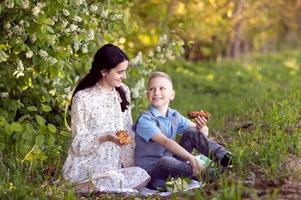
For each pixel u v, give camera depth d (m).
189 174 6.00
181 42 9.34
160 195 5.75
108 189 6.00
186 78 16.56
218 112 11.25
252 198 5.12
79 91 6.24
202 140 6.18
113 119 6.33
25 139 6.55
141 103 8.66
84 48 7.54
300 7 23.50
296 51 33.16
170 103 10.86
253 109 10.23
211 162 5.95
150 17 13.55
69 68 7.25
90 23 7.32
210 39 18.73
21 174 6.39
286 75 21.08
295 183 5.39
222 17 17.33
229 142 7.99
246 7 18.41
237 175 5.74
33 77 7.61
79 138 6.06
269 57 27.41
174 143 6.07
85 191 6.05
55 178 6.46
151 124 6.23
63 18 6.99
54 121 8.17
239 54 27.53
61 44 7.06
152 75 6.49
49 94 8.09
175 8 13.27
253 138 7.05
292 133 7.15
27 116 7.02
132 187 6.06
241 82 18.17
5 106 7.48
